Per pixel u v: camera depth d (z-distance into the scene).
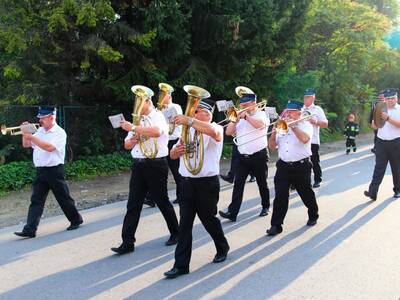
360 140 21.53
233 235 6.27
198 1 11.95
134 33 10.78
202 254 5.56
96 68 11.86
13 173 9.82
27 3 10.18
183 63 12.66
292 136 6.25
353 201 8.13
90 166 11.45
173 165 7.83
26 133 6.24
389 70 30.34
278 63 15.37
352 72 23.25
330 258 5.35
